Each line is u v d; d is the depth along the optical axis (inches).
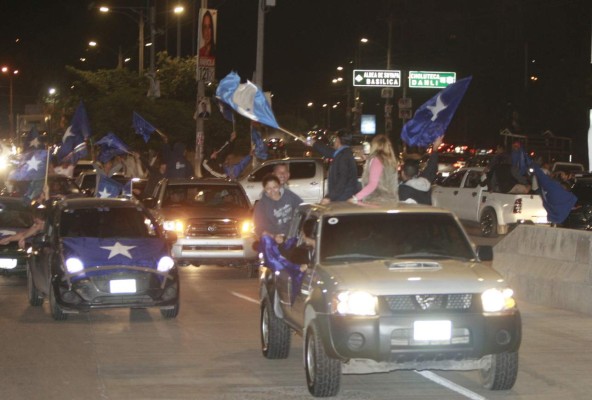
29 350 429.4
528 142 1836.9
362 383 360.5
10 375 375.6
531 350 422.3
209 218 721.6
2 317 528.7
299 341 452.1
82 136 804.6
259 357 411.8
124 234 544.4
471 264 339.0
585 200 849.5
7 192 1002.1
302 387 351.9
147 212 557.9
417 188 493.0
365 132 2760.8
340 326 308.7
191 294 622.8
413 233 356.8
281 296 383.6
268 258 383.2
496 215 995.3
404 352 307.0
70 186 930.1
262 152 1050.7
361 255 347.3
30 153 740.0
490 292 316.2
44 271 528.7
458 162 1678.2
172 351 426.6
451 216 364.5
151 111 1612.9
